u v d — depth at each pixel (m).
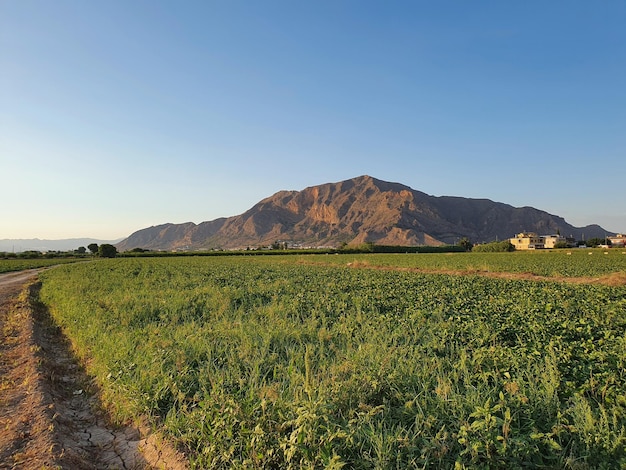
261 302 16.48
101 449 6.09
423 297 16.44
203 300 16.73
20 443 5.80
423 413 5.45
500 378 6.54
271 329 10.53
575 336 9.24
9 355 10.64
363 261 55.91
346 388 5.97
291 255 99.31
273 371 7.54
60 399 7.93
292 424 5.00
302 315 13.35
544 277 29.98
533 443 4.48
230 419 5.35
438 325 10.58
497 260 54.25
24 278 40.25
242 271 36.47
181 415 6.13
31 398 7.38
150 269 41.06
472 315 12.30
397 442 4.62
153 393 6.88
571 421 5.14
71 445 5.93
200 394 6.67
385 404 5.71
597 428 4.68
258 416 5.41
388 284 22.34
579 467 4.10
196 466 5.05
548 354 7.44
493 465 4.22
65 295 20.31
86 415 7.39
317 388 5.96
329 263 55.53
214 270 38.47
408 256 78.12
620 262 45.31
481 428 4.54
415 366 7.21
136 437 6.34
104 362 8.82
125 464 5.64
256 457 4.70
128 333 10.55
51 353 11.49
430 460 4.39
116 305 15.45
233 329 10.74
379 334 9.67
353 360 7.20
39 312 18.61
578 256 61.47
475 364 7.31
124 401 7.08
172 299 16.86
